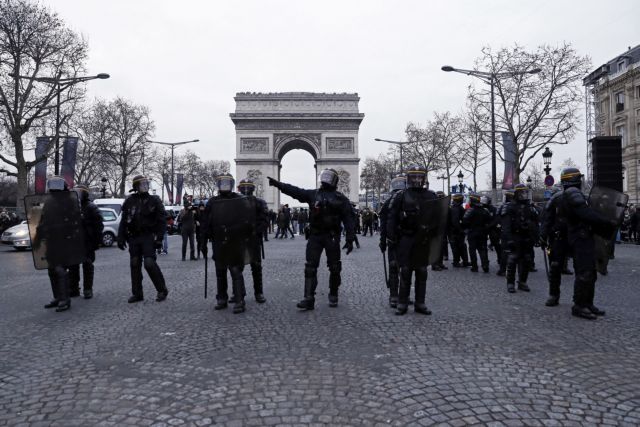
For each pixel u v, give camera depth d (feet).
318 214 29.84
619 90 205.67
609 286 37.70
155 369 18.53
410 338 22.62
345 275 46.09
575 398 15.48
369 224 128.26
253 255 30.14
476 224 47.88
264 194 220.64
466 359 19.39
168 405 15.17
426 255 27.86
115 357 20.13
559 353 20.18
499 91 109.70
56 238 30.68
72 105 131.85
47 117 128.88
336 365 18.79
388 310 29.27
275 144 223.10
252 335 23.47
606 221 26.43
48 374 18.12
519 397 15.56
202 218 30.78
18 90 116.78
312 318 27.17
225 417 14.28
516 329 24.25
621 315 27.45
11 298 35.01
